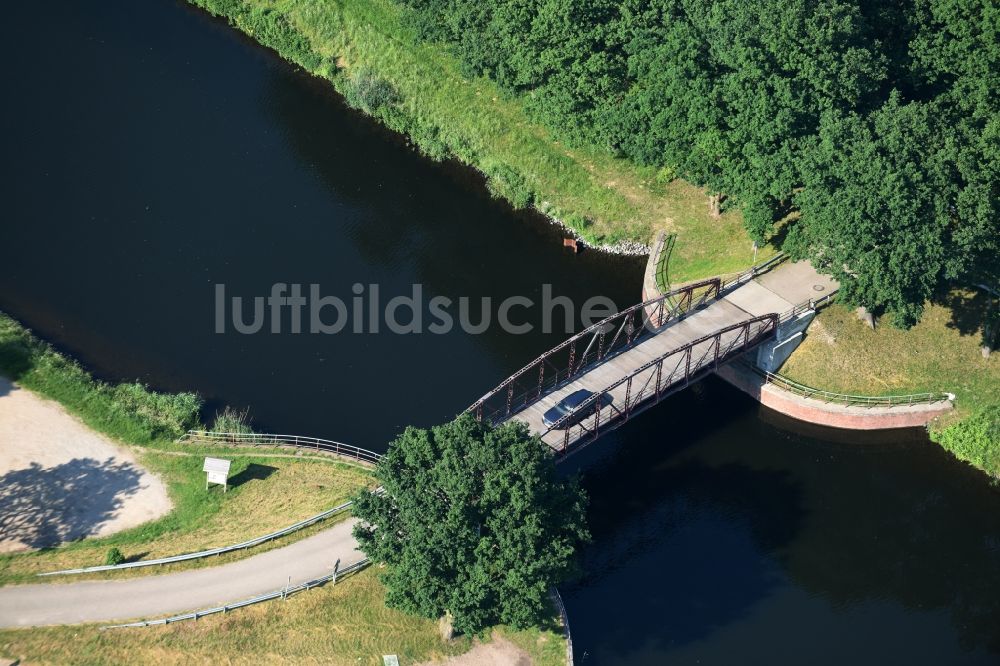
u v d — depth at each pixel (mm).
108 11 192375
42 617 115188
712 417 141250
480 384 141750
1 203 160750
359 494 114812
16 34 186500
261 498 126562
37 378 138125
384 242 160125
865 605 125750
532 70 160375
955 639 123688
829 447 139500
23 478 127875
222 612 115875
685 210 159500
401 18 178000
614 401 132750
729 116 143250
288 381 141375
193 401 136500
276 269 155000
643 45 150125
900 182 130750
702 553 128625
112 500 126500
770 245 151375
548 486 113750
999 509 134625
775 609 124438
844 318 143500
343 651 114125
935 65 146000
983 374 141250
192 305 149875
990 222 134750
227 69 184500
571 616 122250
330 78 183250
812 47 138500
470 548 110188
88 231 158375
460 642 116062
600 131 157250
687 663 119500
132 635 114062
